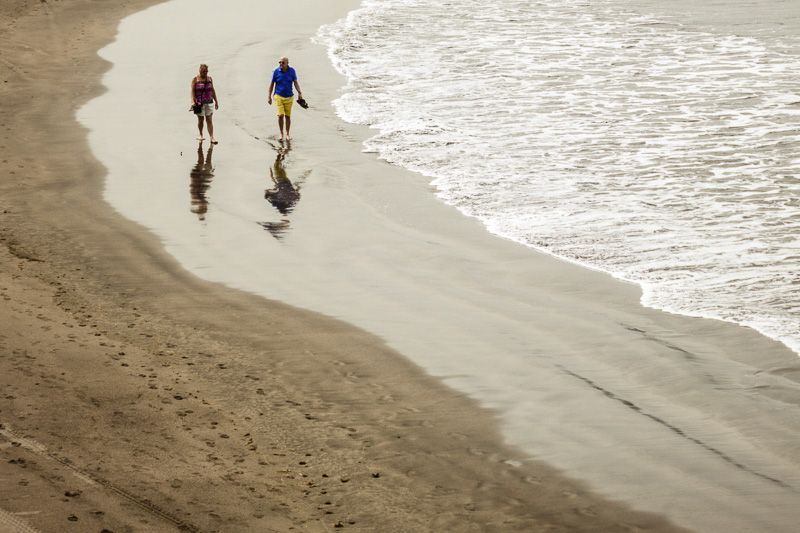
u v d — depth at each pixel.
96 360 29.70
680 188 49.50
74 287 37.28
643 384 29.91
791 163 53.34
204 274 39.09
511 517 22.88
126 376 28.84
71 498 20.97
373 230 44.34
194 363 30.95
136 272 39.09
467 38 89.19
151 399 27.47
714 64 78.38
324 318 34.94
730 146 56.72
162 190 49.78
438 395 29.27
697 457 25.64
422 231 44.19
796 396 28.89
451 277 38.91
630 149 56.44
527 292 37.28
